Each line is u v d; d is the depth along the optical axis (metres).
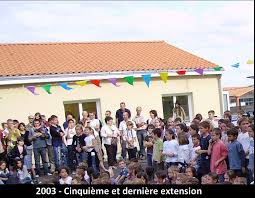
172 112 15.01
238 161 6.76
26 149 10.41
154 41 19.06
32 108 12.68
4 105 12.34
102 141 11.27
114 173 10.09
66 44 16.77
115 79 12.67
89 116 11.75
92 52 16.05
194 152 7.55
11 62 13.74
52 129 10.73
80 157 10.34
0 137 10.16
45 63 13.98
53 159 10.74
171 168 6.55
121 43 18.08
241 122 7.54
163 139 9.34
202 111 15.30
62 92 13.10
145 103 14.34
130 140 11.19
